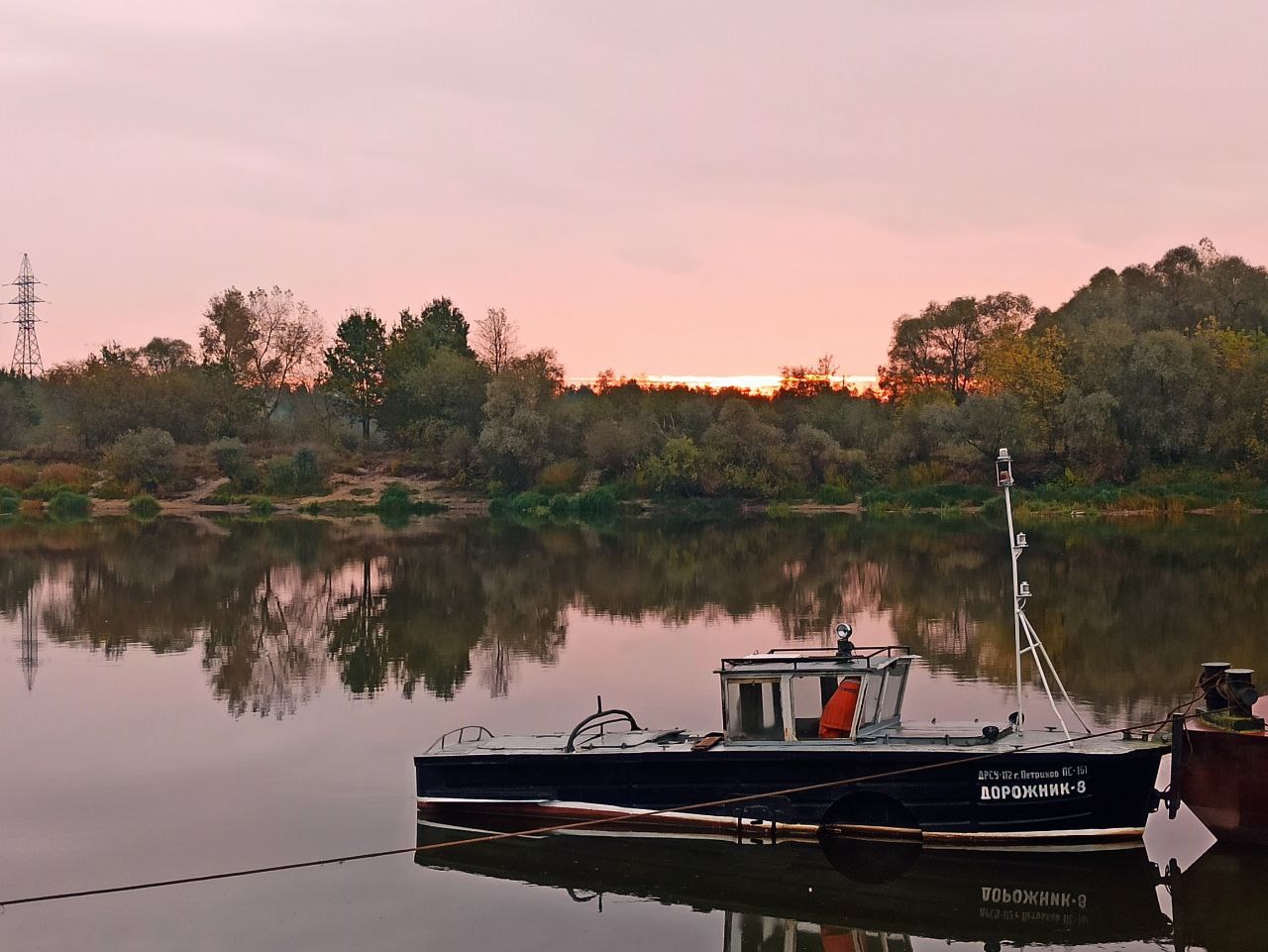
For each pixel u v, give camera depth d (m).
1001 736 19.70
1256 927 16.30
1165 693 28.61
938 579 52.59
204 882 18.64
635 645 37.38
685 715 27.55
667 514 102.19
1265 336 112.38
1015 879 17.84
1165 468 99.12
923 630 38.81
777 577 54.78
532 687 31.34
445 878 18.53
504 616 44.12
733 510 103.94
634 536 79.75
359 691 31.47
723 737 19.80
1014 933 16.31
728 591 49.84
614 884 18.17
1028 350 105.81
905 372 134.50
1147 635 37.06
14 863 19.53
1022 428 99.50
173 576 58.22
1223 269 128.88
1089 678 30.69
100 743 26.77
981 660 33.41
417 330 145.12
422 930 16.73
